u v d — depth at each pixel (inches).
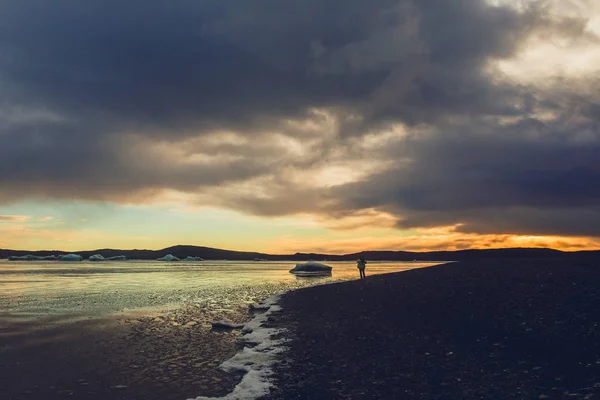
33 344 789.2
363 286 1346.0
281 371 565.9
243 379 535.5
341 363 579.8
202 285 2506.2
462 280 1043.3
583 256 1279.5
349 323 826.2
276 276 3806.6
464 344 592.1
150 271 5187.0
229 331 938.7
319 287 1679.4
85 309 1322.6
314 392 475.2
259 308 1291.8
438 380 474.6
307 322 901.8
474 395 422.0
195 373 594.9
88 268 6358.3
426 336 659.4
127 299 1644.9
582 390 403.2
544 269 1034.1
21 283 2657.5
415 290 1035.3
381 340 673.0
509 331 613.0
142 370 611.8
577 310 655.8
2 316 1155.9
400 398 435.5
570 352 503.8
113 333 907.4
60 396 497.4
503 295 817.5
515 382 442.3
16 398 490.0
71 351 734.5
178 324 1031.6
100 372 600.7
